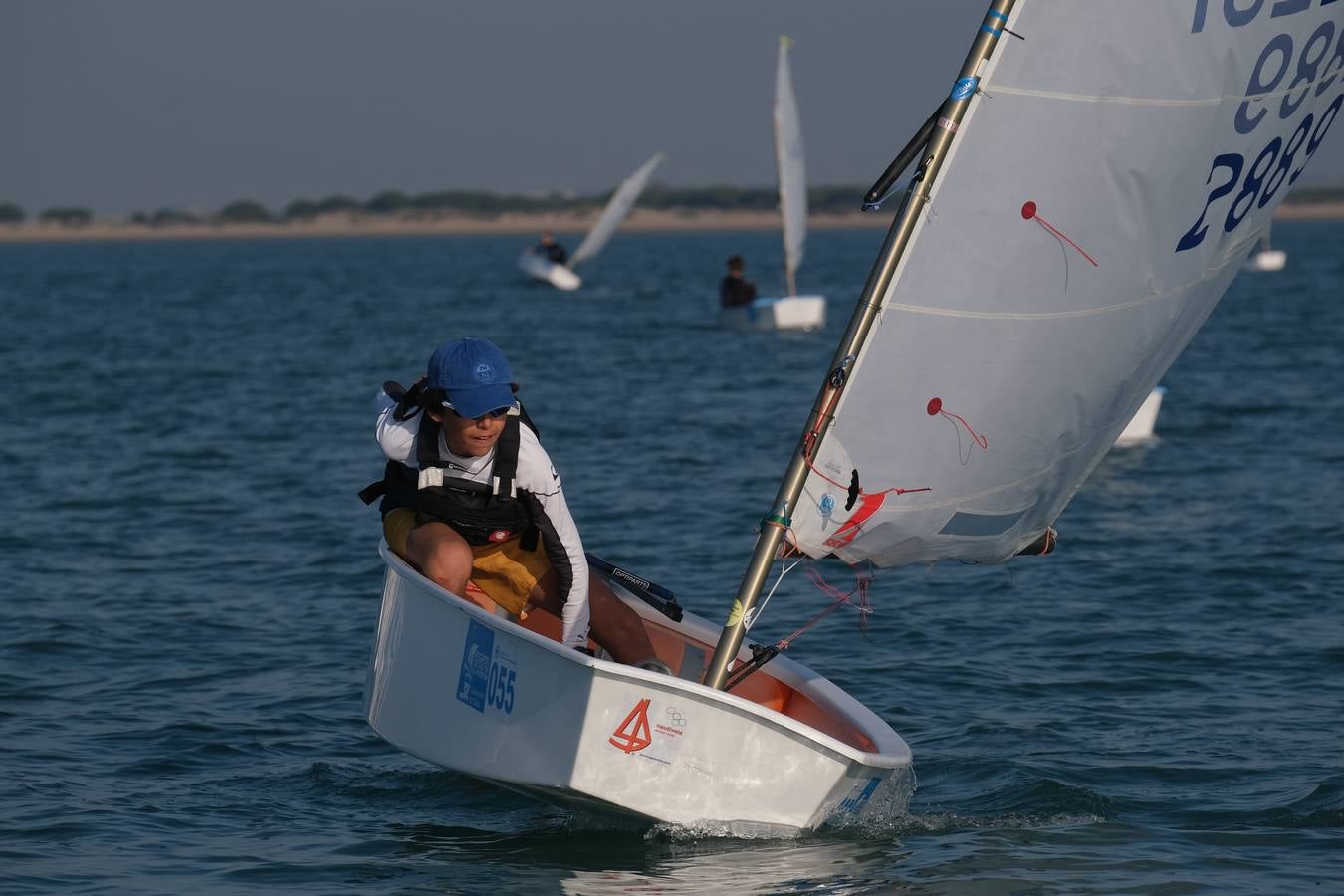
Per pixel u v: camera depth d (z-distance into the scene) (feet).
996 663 57.77
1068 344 36.45
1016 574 73.51
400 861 37.19
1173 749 46.68
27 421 135.95
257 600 68.85
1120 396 38.42
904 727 49.83
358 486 100.73
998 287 35.42
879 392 35.88
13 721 50.19
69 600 68.54
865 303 35.32
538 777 37.35
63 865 36.96
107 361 196.34
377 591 70.59
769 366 180.75
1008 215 35.04
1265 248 446.19
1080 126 34.71
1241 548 78.38
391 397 42.22
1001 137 34.63
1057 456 38.42
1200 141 35.96
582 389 159.02
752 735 37.22
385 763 46.11
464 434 39.01
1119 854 37.40
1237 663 57.06
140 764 45.80
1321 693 52.80
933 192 34.81
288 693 53.88
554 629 45.60
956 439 36.70
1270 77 36.50
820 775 37.81
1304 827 39.29
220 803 42.14
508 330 249.75
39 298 379.76
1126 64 34.50
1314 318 249.14
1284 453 110.93
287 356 203.00
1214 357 184.65
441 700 39.68
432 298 358.84
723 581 72.49
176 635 62.18
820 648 60.44
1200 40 34.94
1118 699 52.70
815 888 34.88
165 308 330.75
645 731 36.81
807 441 36.37
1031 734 48.55
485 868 36.50
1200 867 36.45
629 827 39.22
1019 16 34.06
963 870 36.17
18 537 83.87
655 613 46.60
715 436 122.93
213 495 97.40
